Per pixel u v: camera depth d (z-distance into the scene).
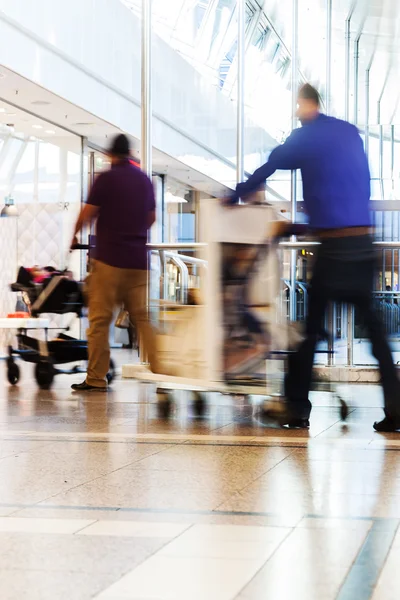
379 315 4.75
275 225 5.21
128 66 13.85
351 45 17.39
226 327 5.26
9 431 4.56
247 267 5.25
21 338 7.66
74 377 8.75
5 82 10.87
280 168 4.84
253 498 2.90
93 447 4.02
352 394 6.66
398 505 2.79
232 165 19.53
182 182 18.83
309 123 4.86
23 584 1.93
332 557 2.15
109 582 1.95
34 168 14.48
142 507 2.76
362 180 4.79
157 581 1.95
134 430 4.64
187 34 16.41
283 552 2.20
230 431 4.66
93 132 14.25
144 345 5.59
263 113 18.25
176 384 5.48
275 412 4.84
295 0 11.33
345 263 4.72
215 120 18.14
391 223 17.53
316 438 4.38
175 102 15.73
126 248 6.41
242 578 1.97
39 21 10.82
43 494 2.96
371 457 3.77
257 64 18.02
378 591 1.87
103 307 6.61
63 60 11.59
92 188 6.40
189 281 6.50
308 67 16.14
